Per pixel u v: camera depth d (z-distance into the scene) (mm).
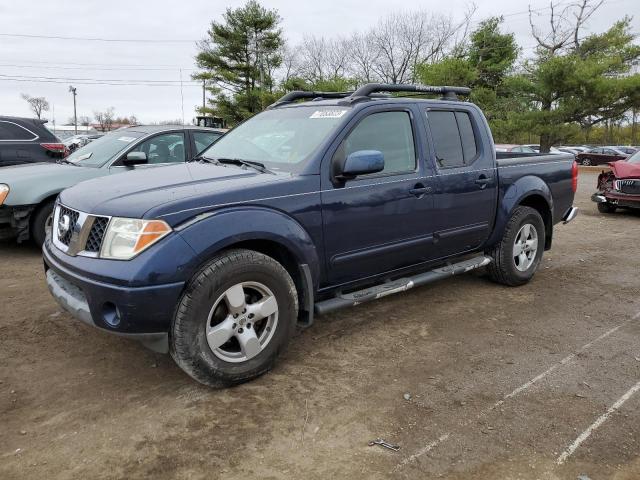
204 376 3217
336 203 3795
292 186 3586
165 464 2656
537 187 5527
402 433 2934
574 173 6195
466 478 2570
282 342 3535
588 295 5441
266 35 39219
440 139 4699
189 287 3105
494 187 5121
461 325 4547
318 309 3783
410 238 4375
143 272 2938
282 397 3301
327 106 4297
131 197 3250
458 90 5191
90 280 3043
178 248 3020
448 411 3160
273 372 3631
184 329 3088
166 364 3725
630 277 6168
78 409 3146
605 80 27328
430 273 4766
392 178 4184
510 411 3166
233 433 2920
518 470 2633
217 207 3248
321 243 3760
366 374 3621
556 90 28969
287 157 3926
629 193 11023
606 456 2750
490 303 5141
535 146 33250
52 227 3824
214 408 3168
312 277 3684
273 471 2613
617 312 4922
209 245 3107
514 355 3951
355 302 3986
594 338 4293
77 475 2568
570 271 6438
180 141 7379
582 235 9047
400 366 3750
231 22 38906
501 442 2857
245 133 4590
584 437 2910
